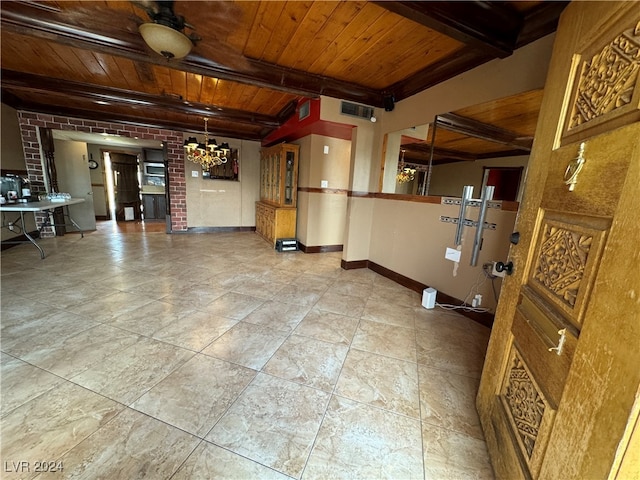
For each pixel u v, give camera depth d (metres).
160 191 8.25
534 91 1.95
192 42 2.20
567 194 0.88
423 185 3.12
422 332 2.31
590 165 0.78
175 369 1.70
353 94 3.30
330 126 3.80
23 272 3.30
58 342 1.93
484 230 2.47
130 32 2.24
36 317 2.26
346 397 1.55
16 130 4.52
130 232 6.11
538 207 1.07
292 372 1.73
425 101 2.93
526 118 2.12
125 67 3.06
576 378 0.71
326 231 5.00
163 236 5.82
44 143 4.87
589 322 0.69
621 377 0.57
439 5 1.67
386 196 3.65
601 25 0.79
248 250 4.90
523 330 1.06
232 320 2.36
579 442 0.67
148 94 3.93
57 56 2.84
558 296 0.87
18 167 4.54
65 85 3.51
